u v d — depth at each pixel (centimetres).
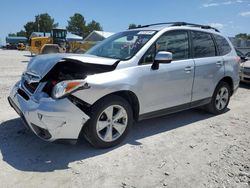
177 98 488
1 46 7244
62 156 378
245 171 354
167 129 500
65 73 398
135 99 424
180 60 488
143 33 474
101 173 339
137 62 424
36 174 331
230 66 596
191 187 317
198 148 422
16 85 445
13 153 382
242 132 500
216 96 584
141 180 328
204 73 529
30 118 362
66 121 351
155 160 378
